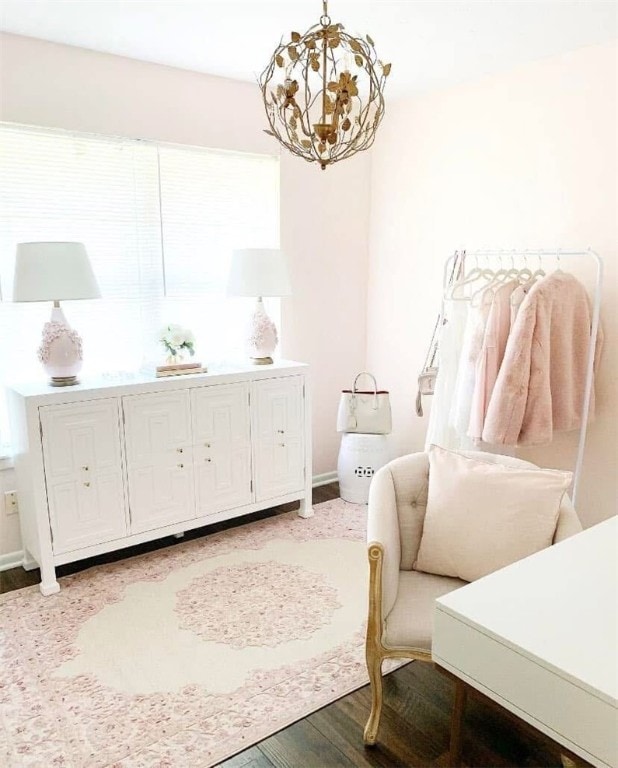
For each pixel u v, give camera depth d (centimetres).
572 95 277
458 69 300
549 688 101
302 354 377
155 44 264
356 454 355
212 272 333
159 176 305
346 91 136
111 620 235
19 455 260
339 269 385
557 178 288
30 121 262
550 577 129
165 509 283
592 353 261
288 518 337
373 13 229
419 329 371
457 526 181
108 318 300
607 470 284
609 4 222
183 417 283
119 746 173
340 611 241
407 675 207
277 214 351
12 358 275
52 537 252
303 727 181
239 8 226
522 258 308
